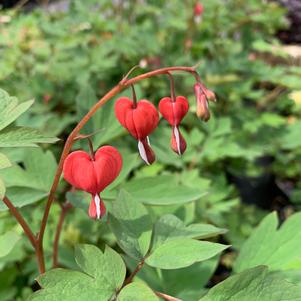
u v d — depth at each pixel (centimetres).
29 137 14
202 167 37
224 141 37
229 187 37
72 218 28
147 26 53
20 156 25
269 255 17
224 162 42
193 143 35
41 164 20
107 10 59
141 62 46
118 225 15
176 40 51
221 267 37
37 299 13
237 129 42
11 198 19
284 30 86
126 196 16
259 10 61
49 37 50
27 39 48
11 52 45
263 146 43
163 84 43
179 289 19
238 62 47
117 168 15
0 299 26
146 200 18
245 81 44
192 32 52
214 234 15
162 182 19
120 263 14
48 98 40
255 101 52
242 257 18
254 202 47
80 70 42
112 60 44
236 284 13
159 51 47
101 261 14
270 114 44
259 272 13
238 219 36
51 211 28
